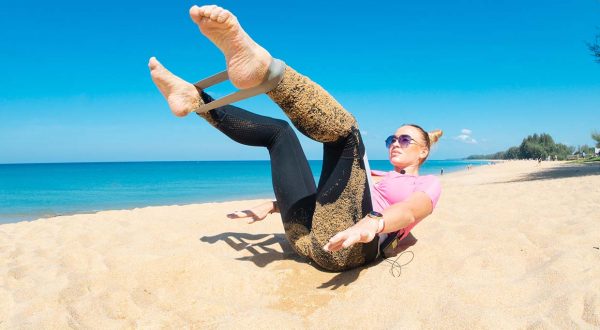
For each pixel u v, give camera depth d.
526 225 3.66
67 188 22.45
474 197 6.90
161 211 6.47
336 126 2.26
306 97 2.13
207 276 2.51
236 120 2.60
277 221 4.86
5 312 2.28
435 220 4.01
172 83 2.54
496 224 3.85
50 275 2.88
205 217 5.41
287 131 2.71
